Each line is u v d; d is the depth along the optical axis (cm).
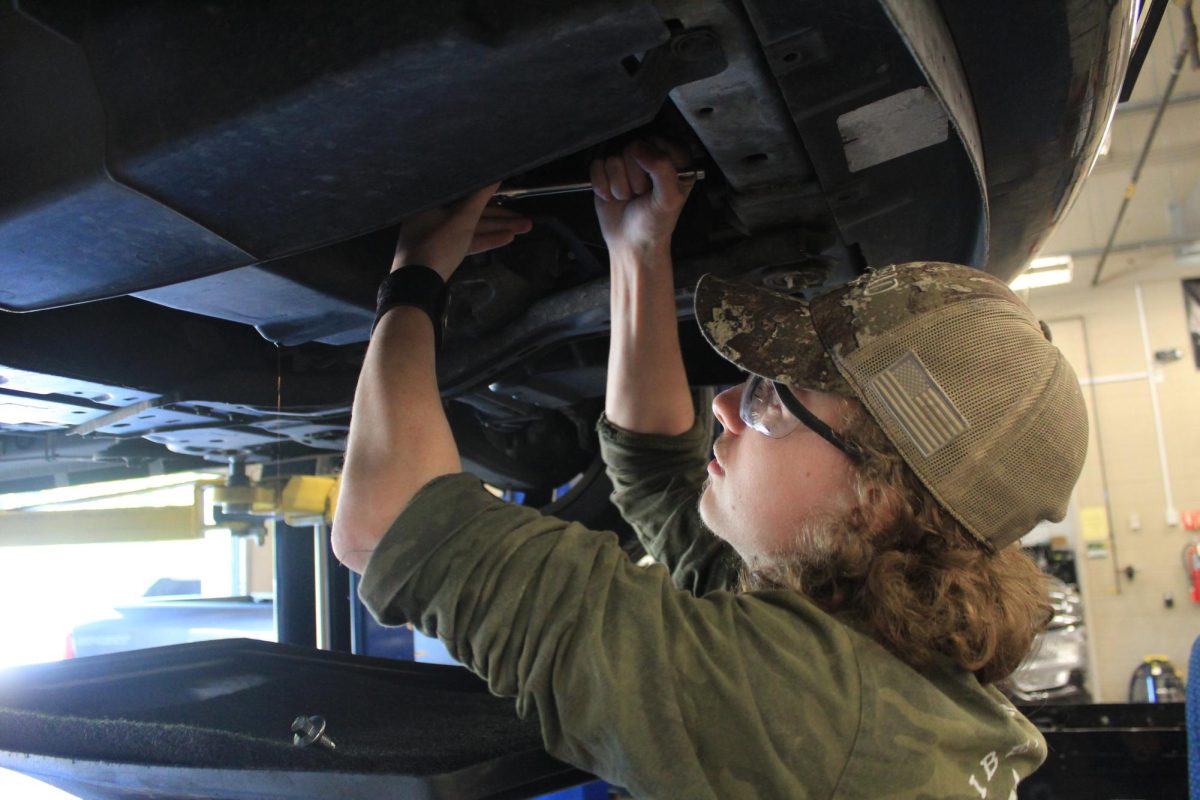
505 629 66
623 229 101
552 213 108
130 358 113
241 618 277
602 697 63
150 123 62
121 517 205
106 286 78
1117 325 711
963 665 69
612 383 115
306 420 132
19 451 167
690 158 90
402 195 67
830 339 75
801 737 63
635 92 59
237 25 60
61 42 65
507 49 54
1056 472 72
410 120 60
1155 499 685
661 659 64
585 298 112
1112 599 680
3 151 67
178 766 72
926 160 83
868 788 63
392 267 93
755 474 81
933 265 78
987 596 71
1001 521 71
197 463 196
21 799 288
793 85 66
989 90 70
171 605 297
